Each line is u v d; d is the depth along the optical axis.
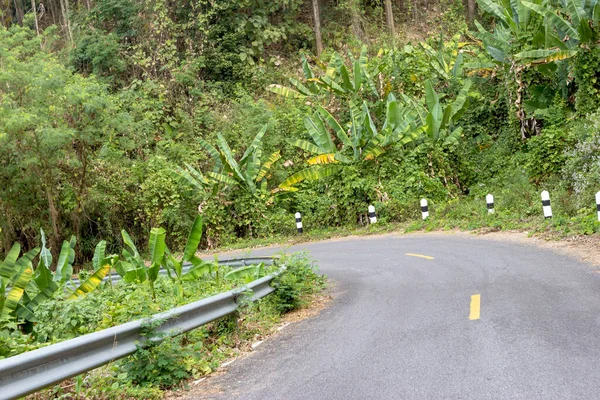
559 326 6.82
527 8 24.12
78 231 26.72
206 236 26.98
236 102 33.44
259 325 9.19
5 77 22.83
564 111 24.00
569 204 18.11
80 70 36.25
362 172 24.67
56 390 5.89
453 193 24.59
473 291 9.62
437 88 30.88
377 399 5.11
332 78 28.50
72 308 8.17
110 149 26.67
